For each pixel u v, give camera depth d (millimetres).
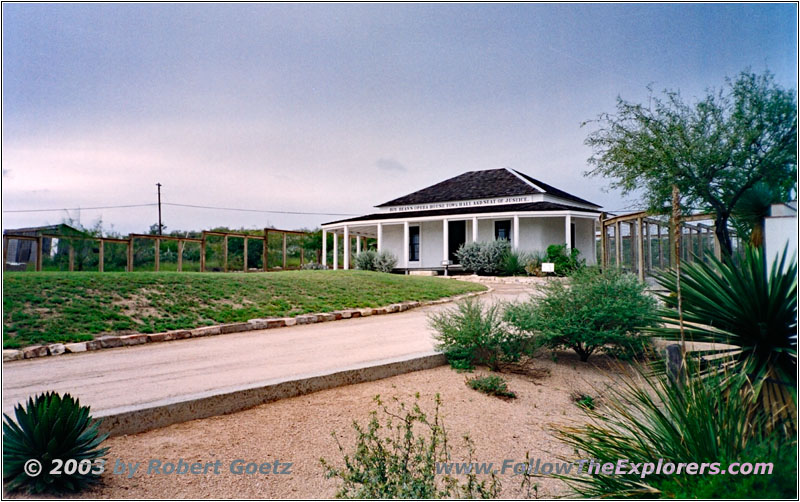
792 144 9016
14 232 23078
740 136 9414
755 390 3525
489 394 5930
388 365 6602
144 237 22984
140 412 4586
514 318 7133
